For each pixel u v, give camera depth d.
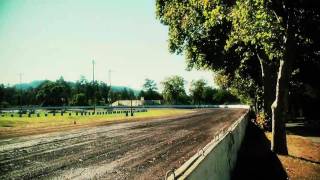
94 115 61.38
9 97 160.12
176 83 176.25
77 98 127.12
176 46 33.12
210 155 7.55
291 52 18.23
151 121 40.91
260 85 43.59
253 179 11.85
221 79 54.47
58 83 154.38
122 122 38.72
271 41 18.77
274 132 18.70
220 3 20.28
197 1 22.31
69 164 12.41
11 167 11.71
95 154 14.82
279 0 16.98
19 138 21.16
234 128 15.21
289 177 12.84
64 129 28.41
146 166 12.12
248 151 18.16
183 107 120.62
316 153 19.86
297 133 31.92
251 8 17.45
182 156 14.30
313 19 17.09
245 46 30.80
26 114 65.75
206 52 32.94
